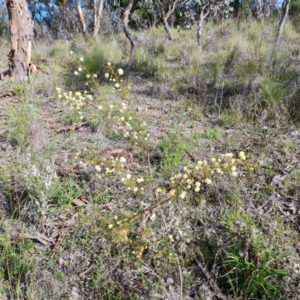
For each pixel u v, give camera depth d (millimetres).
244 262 1717
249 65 4371
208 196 2281
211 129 3193
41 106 3900
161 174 2482
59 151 2879
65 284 1734
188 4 7520
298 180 2391
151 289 1675
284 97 3502
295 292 1614
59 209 2197
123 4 11625
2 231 2039
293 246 1876
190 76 4520
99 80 4746
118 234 1618
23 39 4945
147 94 4293
